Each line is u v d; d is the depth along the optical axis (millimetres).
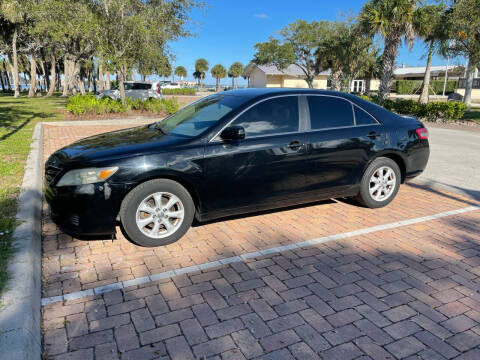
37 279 3170
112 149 3848
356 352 2498
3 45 35781
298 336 2643
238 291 3195
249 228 4523
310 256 3852
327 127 4648
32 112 18312
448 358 2459
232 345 2541
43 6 15648
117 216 3826
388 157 5207
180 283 3299
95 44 16656
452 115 17922
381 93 21547
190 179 3859
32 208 4445
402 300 3104
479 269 3633
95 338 2588
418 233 4480
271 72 42469
